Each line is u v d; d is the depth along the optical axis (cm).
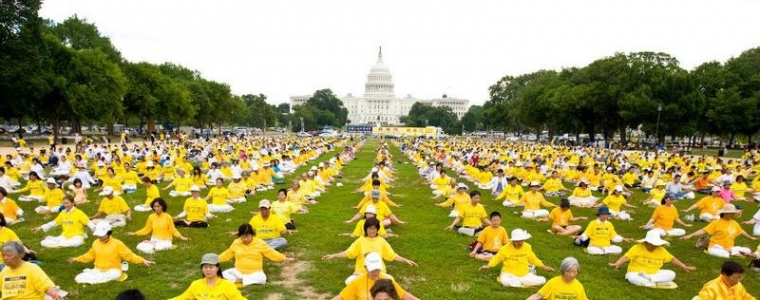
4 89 5109
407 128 13538
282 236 1471
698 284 1110
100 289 1002
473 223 1554
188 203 1579
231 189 2078
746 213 2017
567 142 9312
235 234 1471
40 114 6084
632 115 6869
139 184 2558
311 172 2431
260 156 3750
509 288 1058
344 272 1148
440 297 998
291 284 1070
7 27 4709
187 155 3753
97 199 2027
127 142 6662
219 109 11094
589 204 2078
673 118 6862
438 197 2297
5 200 1552
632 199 2370
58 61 5888
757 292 1069
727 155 6794
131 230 1517
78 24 7856
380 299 579
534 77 12044
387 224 1569
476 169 3028
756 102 6944
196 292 798
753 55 8450
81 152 3478
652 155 5219
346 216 1789
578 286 837
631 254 1117
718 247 1348
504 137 13425
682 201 2328
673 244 1470
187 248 1313
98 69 6397
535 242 1452
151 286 1023
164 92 8338
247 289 1028
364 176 3222
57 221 1333
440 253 1316
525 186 2689
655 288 1077
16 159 2941
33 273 824
